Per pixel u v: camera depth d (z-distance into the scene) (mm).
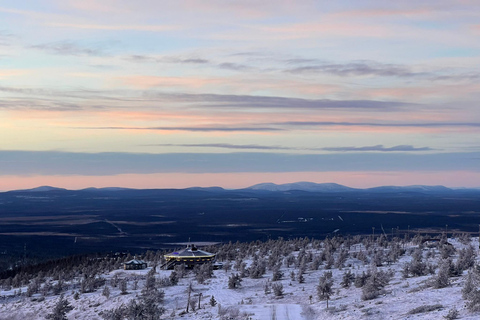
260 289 149250
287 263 198500
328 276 153125
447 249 183500
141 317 101500
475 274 94750
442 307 85000
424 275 131125
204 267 189250
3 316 155250
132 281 182250
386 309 92188
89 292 170125
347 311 97688
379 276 127438
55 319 126688
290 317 101812
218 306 119625
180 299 141375
